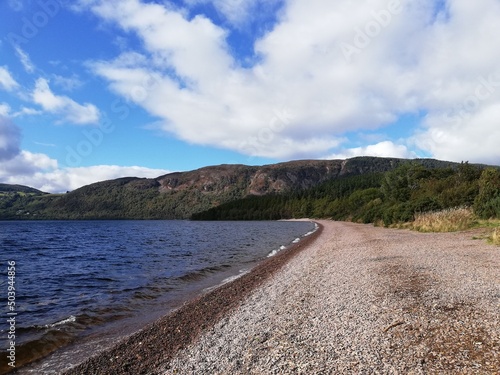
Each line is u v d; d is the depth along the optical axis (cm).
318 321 787
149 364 670
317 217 12838
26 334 895
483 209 2866
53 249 3500
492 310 718
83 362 704
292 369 561
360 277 1207
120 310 1122
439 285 970
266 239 4209
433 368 504
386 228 3953
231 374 575
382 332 668
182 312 1041
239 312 964
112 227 9550
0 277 1823
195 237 4944
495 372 471
